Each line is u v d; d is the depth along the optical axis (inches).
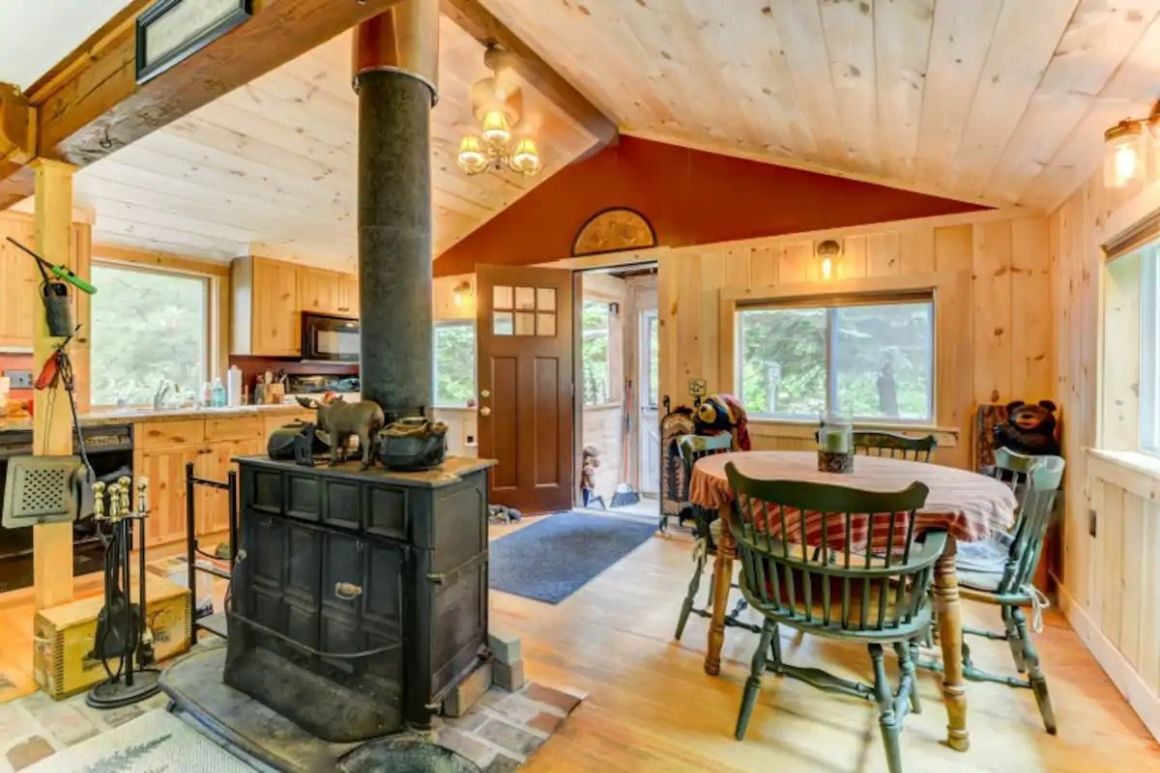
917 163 122.0
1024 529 74.5
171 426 139.4
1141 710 75.3
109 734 71.9
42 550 89.2
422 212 83.0
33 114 86.3
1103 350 93.0
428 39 83.5
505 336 183.8
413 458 71.3
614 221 177.3
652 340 244.4
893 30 73.4
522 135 126.4
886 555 64.5
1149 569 74.9
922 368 139.2
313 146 141.9
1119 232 84.7
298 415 167.0
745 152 155.6
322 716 70.0
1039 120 83.4
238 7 54.2
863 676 86.8
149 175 135.9
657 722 75.2
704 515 97.7
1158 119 71.1
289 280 183.0
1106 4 55.1
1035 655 74.9
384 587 70.7
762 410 158.1
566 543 154.0
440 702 70.5
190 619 93.6
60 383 91.8
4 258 124.8
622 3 94.6
